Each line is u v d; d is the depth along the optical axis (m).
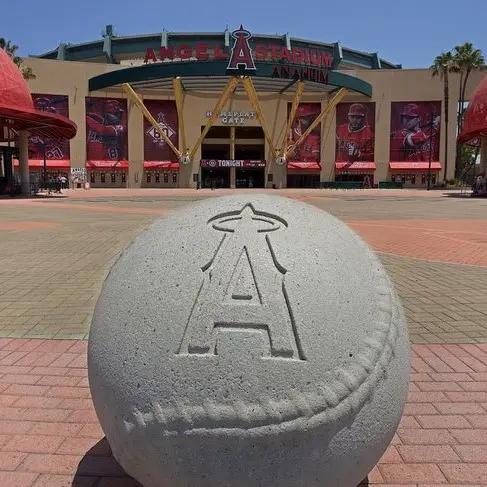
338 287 2.23
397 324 2.37
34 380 4.25
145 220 18.16
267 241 2.30
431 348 5.07
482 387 4.12
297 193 43.78
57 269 9.14
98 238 13.23
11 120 31.77
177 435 2.01
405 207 26.25
